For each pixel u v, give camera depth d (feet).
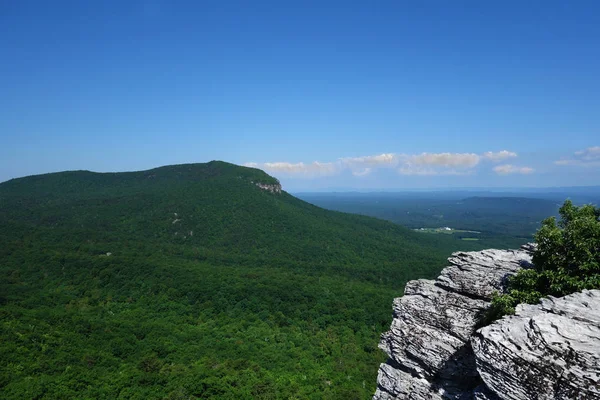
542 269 53.01
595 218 56.24
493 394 43.78
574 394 35.76
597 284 47.14
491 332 43.37
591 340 37.91
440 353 57.41
